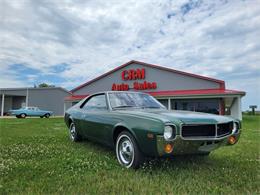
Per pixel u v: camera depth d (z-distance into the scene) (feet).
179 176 9.64
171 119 9.21
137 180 9.00
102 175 9.66
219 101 60.44
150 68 74.33
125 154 11.15
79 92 86.38
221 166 11.33
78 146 16.29
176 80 69.97
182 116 9.68
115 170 10.36
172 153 8.96
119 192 7.85
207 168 10.91
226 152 14.65
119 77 79.46
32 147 15.67
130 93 14.73
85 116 15.10
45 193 7.70
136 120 10.21
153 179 9.21
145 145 9.47
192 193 7.88
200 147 9.43
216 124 9.64
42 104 112.57
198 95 58.80
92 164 11.30
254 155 13.84
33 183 8.57
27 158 12.62
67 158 12.50
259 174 10.07
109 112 12.61
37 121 49.75
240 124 10.99
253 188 8.48
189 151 9.26
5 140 19.02
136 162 10.21
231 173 10.19
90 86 84.33
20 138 20.38
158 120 9.17
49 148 15.40
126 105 13.21
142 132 9.58
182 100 66.18
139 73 75.61
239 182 9.04
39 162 11.64
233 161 12.34
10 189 7.98
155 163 11.36
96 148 15.53
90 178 9.22
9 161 11.69
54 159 12.27
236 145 17.42
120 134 11.33
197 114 10.62
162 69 72.28
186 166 11.23
